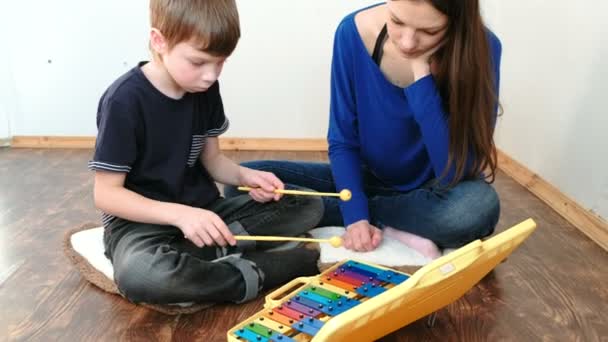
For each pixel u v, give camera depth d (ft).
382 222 4.50
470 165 4.08
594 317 3.62
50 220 5.08
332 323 2.30
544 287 4.01
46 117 7.77
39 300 3.71
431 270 2.60
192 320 3.51
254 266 3.69
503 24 7.38
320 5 7.48
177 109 3.84
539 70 6.29
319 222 4.80
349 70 4.39
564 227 5.18
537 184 6.15
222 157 4.38
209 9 3.34
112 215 3.86
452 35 3.65
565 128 5.65
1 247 4.50
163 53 3.54
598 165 4.99
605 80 4.93
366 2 7.48
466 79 3.74
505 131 7.30
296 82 7.76
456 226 4.01
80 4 7.39
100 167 3.58
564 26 5.74
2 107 7.61
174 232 3.82
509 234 2.97
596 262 4.45
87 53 7.57
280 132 7.93
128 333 3.35
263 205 4.22
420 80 3.87
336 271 3.60
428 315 3.53
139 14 7.45
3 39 7.43
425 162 4.49
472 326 3.49
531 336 3.40
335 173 4.45
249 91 7.79
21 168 6.74
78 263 4.01
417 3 3.24
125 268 3.43
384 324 2.77
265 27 7.55
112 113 3.57
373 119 4.40
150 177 3.86
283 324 3.01
